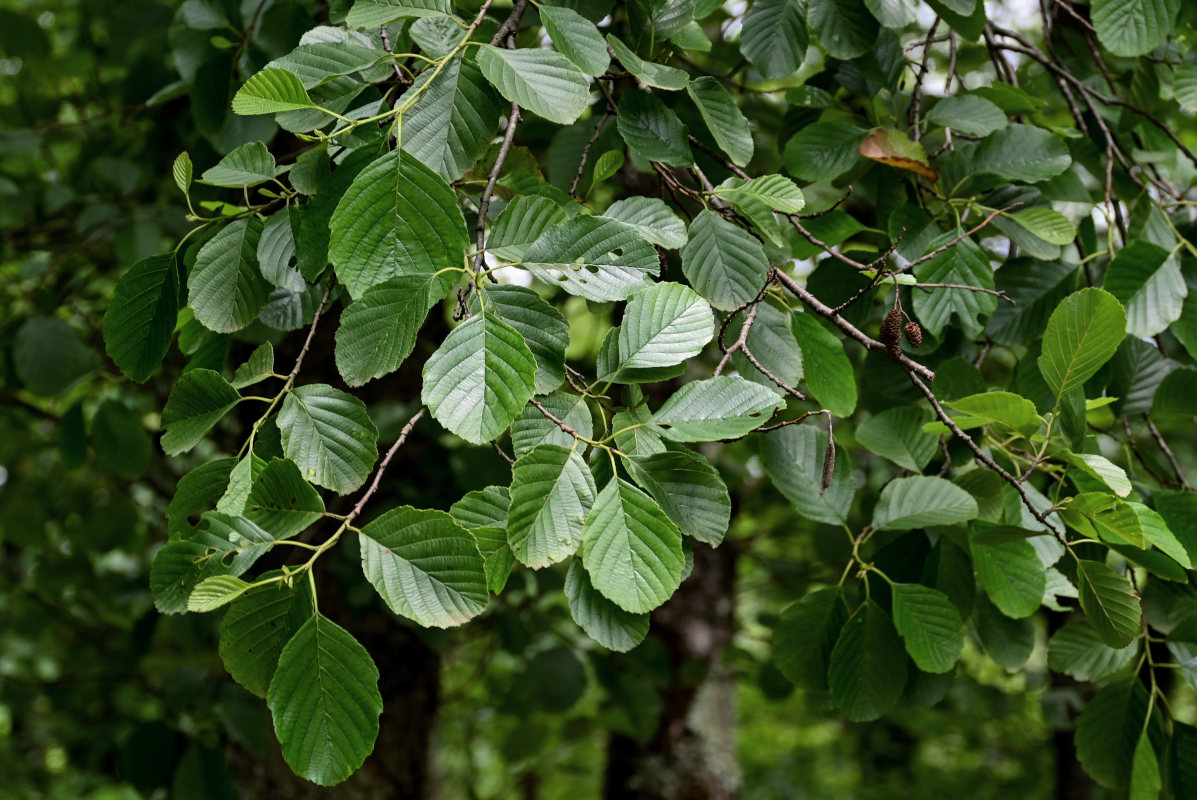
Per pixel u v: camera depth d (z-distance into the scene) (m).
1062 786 3.93
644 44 1.35
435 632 2.32
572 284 1.15
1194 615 1.35
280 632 1.10
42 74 2.68
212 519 1.11
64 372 2.21
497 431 1.08
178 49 1.73
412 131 1.17
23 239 2.74
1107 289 1.41
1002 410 1.21
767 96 2.18
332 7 1.34
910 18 1.40
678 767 3.36
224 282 1.23
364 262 1.12
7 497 2.91
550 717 3.57
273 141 2.18
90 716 3.03
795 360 1.32
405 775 2.53
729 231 1.28
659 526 1.10
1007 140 1.43
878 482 2.57
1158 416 1.45
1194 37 1.67
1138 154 1.72
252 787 2.43
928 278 1.40
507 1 1.71
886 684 1.34
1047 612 2.12
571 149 1.51
